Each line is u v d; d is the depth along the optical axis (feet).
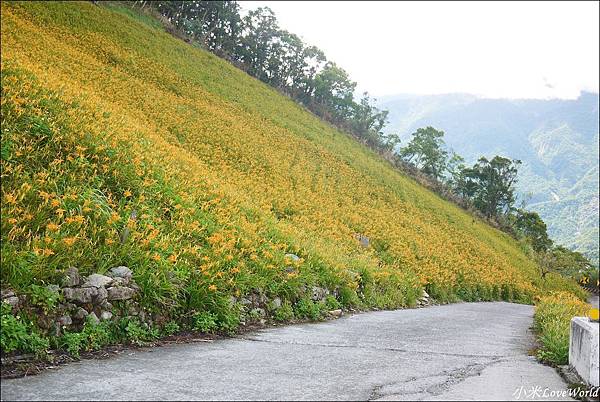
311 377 18.08
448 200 224.33
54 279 21.35
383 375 18.75
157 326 24.62
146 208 33.55
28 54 88.43
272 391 15.99
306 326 32.78
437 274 79.15
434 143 277.85
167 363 19.56
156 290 25.17
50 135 35.55
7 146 30.60
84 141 37.09
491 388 17.11
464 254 118.62
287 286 36.50
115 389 15.51
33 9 132.46
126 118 61.00
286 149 124.16
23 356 18.16
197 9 280.51
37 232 24.40
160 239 30.71
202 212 40.86
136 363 19.29
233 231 39.32
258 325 30.99
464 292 86.33
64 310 20.80
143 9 215.51
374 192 131.03
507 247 173.78
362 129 265.54
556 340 24.25
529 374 19.66
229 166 83.51
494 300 98.73
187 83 138.41
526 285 122.62
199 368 18.90
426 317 44.19
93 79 95.91
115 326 22.48
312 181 106.73
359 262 56.75
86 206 28.32
